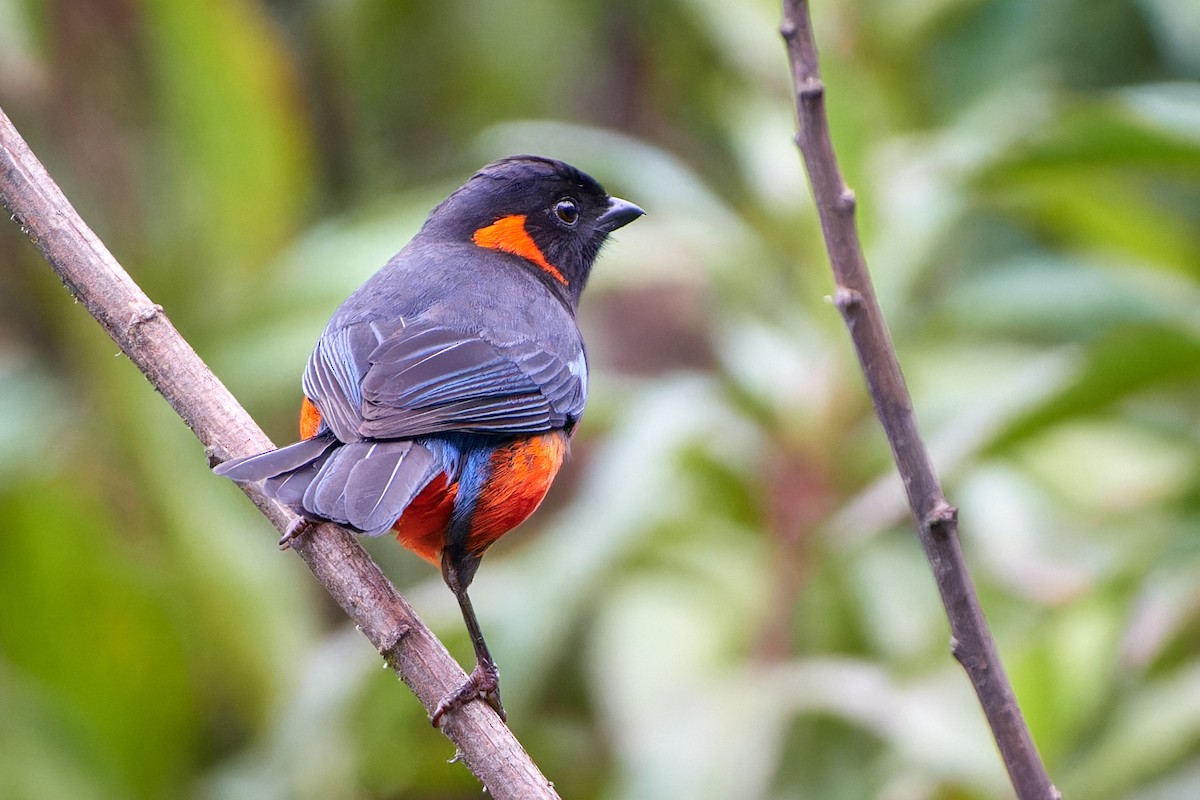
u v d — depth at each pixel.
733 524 10.97
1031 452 11.25
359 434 7.41
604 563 9.67
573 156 11.74
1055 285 11.38
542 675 10.30
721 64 14.12
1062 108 10.06
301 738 10.29
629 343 13.82
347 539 7.39
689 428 10.22
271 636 11.77
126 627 11.42
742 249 11.16
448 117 15.07
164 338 7.50
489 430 7.97
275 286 11.80
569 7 15.12
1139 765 9.92
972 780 9.52
